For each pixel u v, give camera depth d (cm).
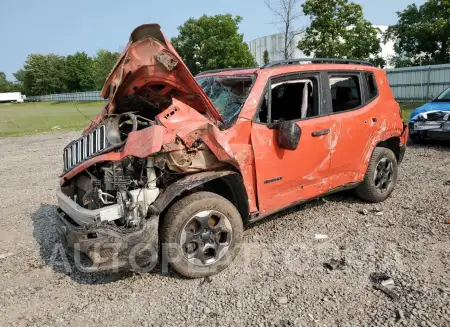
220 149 355
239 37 4653
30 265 418
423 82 2328
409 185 634
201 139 350
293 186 439
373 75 544
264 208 414
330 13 2086
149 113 418
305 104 462
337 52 2106
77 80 9325
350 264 386
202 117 363
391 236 445
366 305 320
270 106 418
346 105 505
